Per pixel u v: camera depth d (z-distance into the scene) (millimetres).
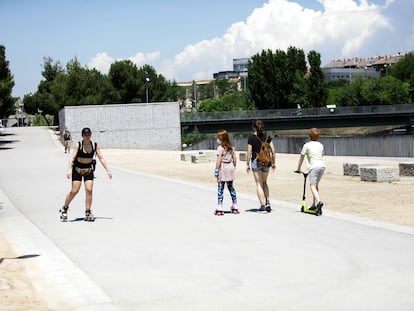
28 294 6504
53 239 9992
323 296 6152
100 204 14742
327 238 9383
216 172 12383
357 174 22609
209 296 6270
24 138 67938
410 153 40750
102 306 5973
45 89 104000
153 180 21672
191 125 76062
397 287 6449
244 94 126938
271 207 13398
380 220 11469
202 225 11008
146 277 7168
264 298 6137
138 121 61938
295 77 109125
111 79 97438
